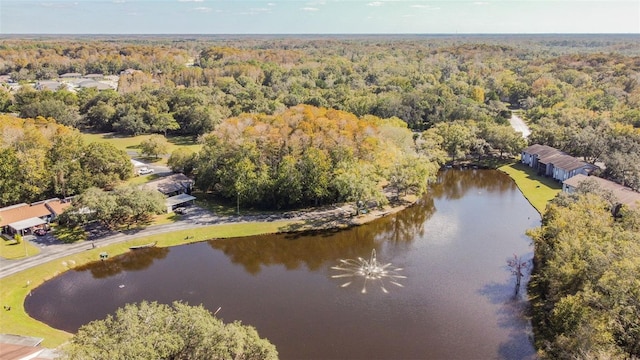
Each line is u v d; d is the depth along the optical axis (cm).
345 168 10338
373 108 18462
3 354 5028
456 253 8631
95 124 19038
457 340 6031
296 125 11656
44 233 9000
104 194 9175
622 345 4562
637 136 12612
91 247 8619
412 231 9650
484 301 6956
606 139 12781
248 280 7688
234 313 6656
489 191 12288
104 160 11144
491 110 19025
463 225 9975
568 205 7788
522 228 9769
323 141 10862
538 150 13862
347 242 9144
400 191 11725
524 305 6831
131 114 18238
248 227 9625
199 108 17812
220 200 11100
